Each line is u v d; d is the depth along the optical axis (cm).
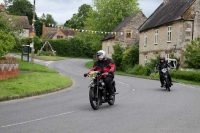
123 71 4503
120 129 751
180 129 760
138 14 5519
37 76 2098
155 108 1094
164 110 1051
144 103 1227
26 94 1397
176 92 1689
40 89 1542
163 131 736
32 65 3288
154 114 970
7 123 809
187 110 1057
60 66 4400
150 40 4047
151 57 4003
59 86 1773
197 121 864
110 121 851
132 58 4500
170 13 3653
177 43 3294
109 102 1162
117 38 5450
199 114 979
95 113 982
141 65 3900
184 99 1370
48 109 1050
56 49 7781
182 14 3206
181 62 3216
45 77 2053
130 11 6444
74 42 7944
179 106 1148
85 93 1573
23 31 3167
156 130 746
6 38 1931
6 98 1274
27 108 1067
